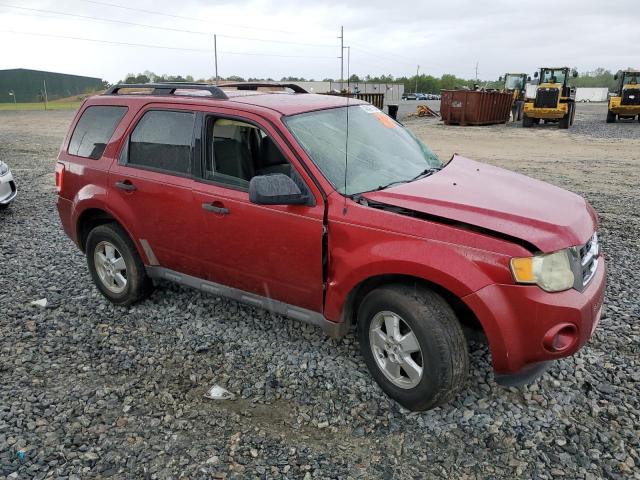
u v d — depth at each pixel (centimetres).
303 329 453
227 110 406
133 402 364
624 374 377
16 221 841
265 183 340
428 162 430
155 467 303
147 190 446
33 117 3497
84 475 299
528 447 310
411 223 322
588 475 288
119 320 485
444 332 315
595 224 356
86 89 8581
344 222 342
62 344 446
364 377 381
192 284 452
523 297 295
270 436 327
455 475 292
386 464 301
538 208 329
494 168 436
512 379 322
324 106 422
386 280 350
